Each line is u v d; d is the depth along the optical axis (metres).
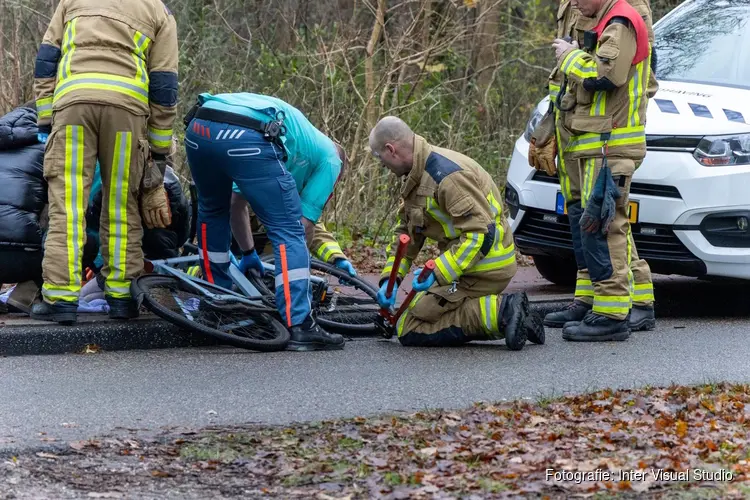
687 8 18.08
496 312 12.63
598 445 8.44
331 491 7.54
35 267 12.95
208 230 13.11
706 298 16.97
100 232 12.79
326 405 10.04
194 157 12.38
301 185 13.14
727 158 14.39
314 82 22.61
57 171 12.26
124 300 12.74
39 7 22.83
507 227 12.95
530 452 8.27
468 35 24.73
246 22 24.94
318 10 25.75
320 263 14.47
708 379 11.16
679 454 8.15
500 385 10.91
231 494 7.51
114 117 12.25
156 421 9.41
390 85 23.50
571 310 14.28
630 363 12.05
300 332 12.62
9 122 12.88
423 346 13.02
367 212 21.97
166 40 12.59
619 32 12.60
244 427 9.18
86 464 8.12
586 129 12.98
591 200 12.97
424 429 9.02
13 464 8.05
